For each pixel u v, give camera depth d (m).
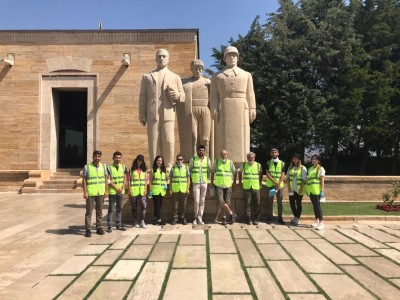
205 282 5.30
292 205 10.05
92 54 20.80
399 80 27.41
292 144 24.62
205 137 12.45
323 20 26.53
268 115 26.17
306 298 4.72
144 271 5.82
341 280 5.42
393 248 7.32
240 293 4.89
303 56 25.61
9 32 20.81
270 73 25.48
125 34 20.69
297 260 6.43
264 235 8.49
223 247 7.34
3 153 20.70
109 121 20.59
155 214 9.87
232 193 10.62
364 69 25.12
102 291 4.97
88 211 8.49
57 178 20.58
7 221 10.65
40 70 20.83
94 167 8.61
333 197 15.69
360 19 28.73
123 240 8.00
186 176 9.91
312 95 24.34
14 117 20.77
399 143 30.41
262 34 26.55
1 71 20.78
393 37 27.81
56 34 20.80
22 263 6.30
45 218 11.21
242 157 10.98
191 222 10.21
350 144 29.19
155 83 10.99
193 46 20.48
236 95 11.04
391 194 15.38
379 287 5.14
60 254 6.87
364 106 25.91
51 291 4.98
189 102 12.30
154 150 11.02
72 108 24.69
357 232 8.87
